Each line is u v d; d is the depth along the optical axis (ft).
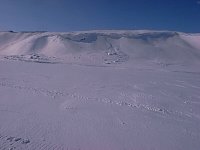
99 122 53.78
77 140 42.75
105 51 391.86
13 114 54.44
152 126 54.44
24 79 112.27
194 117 66.85
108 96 86.38
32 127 46.91
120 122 55.16
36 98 72.49
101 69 185.16
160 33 510.17
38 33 499.92
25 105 63.36
